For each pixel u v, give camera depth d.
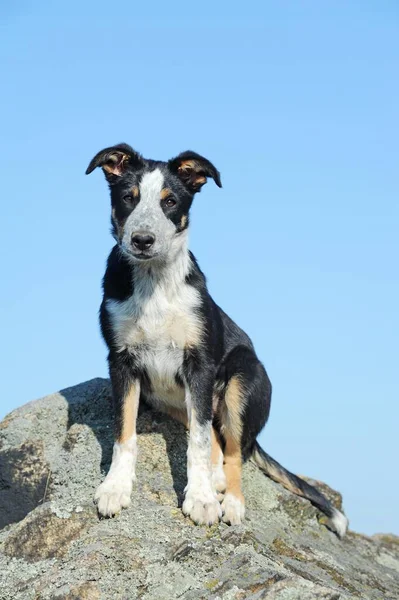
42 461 6.80
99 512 5.81
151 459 6.69
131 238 6.15
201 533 5.71
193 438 6.18
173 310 6.42
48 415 7.29
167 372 6.59
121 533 5.56
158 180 6.46
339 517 7.48
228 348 7.12
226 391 6.93
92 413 7.30
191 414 6.29
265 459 7.45
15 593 5.26
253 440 7.12
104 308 6.61
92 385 7.73
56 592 5.03
